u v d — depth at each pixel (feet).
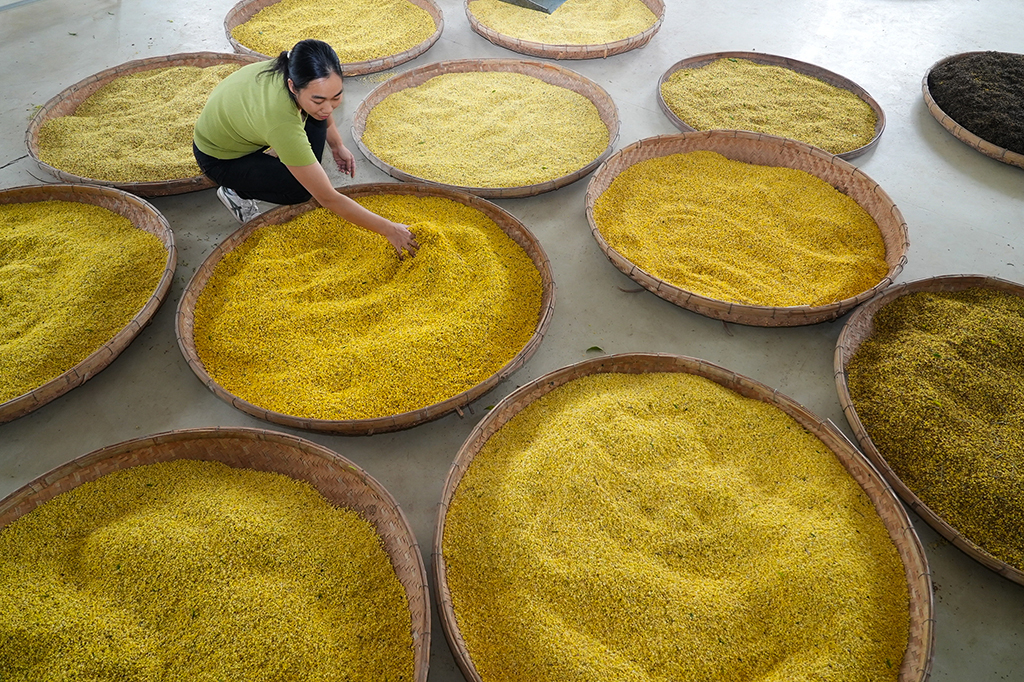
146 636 5.81
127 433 8.10
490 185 11.14
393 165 11.55
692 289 9.50
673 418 7.78
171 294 9.73
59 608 5.87
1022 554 6.89
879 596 6.32
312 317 8.77
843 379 8.26
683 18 17.31
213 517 6.61
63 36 15.88
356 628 6.10
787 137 12.67
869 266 9.90
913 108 14.23
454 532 6.85
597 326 9.60
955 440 7.76
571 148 12.16
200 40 15.90
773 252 10.14
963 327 8.91
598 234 9.89
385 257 9.52
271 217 10.07
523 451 7.47
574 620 6.18
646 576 6.31
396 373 8.16
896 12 17.85
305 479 7.32
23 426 8.14
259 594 6.06
